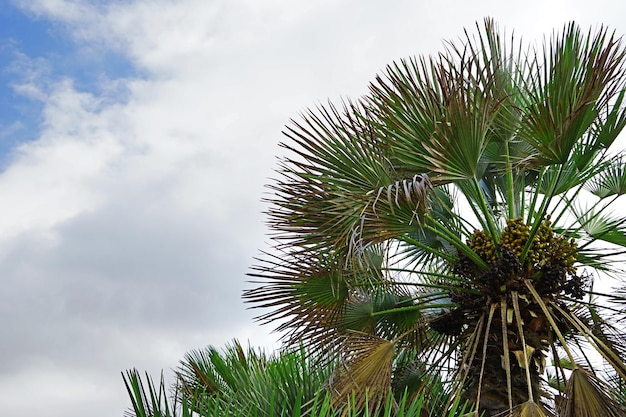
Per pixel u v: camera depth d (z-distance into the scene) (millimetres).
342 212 6098
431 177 6109
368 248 6512
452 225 6789
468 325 6695
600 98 5852
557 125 5867
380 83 6215
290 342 6680
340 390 5844
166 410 3498
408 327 7215
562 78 5930
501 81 6648
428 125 6059
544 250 6328
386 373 5918
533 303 6152
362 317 6855
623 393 6234
